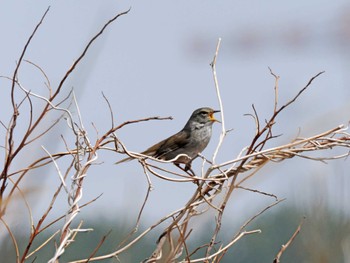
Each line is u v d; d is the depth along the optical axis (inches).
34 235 299.1
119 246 321.1
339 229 289.4
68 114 322.7
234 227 359.3
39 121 304.8
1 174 298.4
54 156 335.0
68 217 311.7
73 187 322.3
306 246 291.3
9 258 262.8
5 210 266.2
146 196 337.1
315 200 296.4
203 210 339.6
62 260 319.3
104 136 342.6
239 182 344.2
